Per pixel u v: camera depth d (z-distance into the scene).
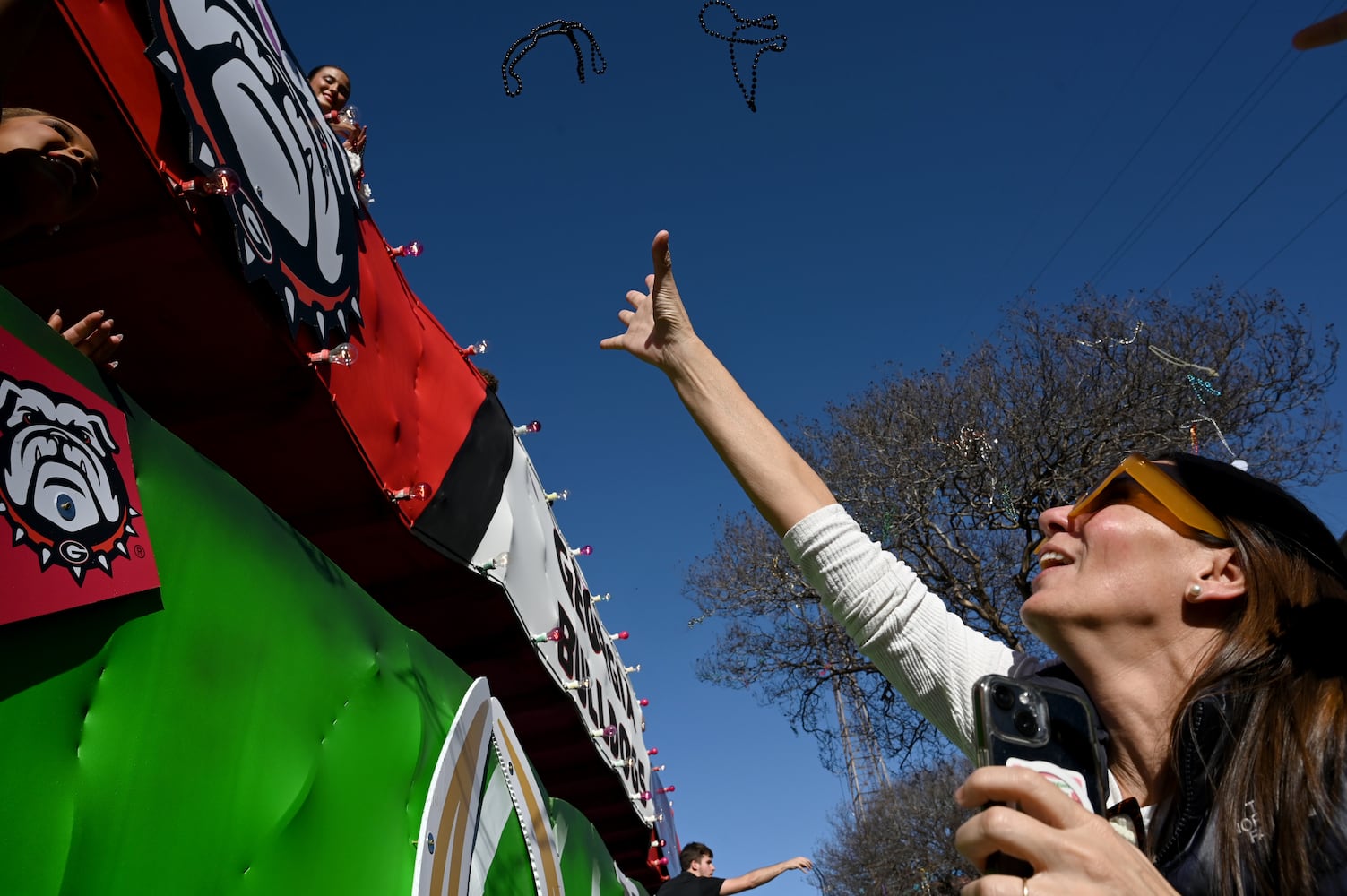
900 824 25.83
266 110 2.73
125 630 1.48
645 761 8.04
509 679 4.78
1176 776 1.11
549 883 3.18
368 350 3.27
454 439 3.96
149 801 1.46
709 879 5.81
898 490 13.74
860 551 1.71
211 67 2.46
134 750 1.45
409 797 2.32
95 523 1.45
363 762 2.13
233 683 1.73
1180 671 1.23
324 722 2.02
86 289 2.39
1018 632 13.24
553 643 4.81
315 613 2.09
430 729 2.52
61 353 1.47
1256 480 1.27
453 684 2.83
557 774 6.23
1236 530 1.23
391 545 3.62
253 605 1.84
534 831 3.17
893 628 1.65
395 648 2.48
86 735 1.37
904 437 13.71
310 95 3.20
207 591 1.71
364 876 2.02
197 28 2.43
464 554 3.81
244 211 2.45
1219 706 1.08
